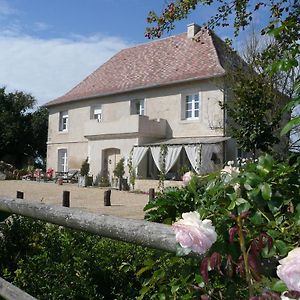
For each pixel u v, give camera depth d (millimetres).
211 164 20938
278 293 1262
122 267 3033
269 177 1731
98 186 26375
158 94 25891
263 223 1609
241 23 7422
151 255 2477
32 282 3225
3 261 3730
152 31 7953
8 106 45031
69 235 3504
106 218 2207
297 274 1064
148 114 26328
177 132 24688
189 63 26078
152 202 2383
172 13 7684
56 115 33375
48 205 2850
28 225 3758
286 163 1839
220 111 22297
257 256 1427
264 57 5828
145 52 31375
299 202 1669
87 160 27906
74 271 3199
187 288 1774
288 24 2955
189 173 2230
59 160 32969
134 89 26781
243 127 14422
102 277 3236
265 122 14484
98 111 30031
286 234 1547
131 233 1955
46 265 3293
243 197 1728
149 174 24703
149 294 2234
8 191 20656
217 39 27234
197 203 2020
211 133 22797
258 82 14398
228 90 21344
